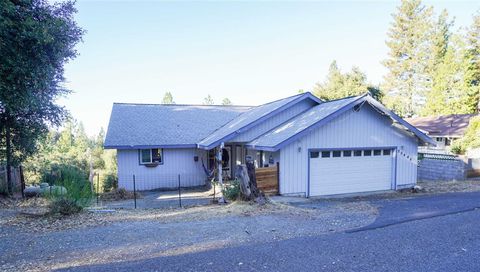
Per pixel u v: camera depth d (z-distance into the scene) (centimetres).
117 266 472
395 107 4312
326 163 1334
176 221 764
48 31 904
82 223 736
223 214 838
